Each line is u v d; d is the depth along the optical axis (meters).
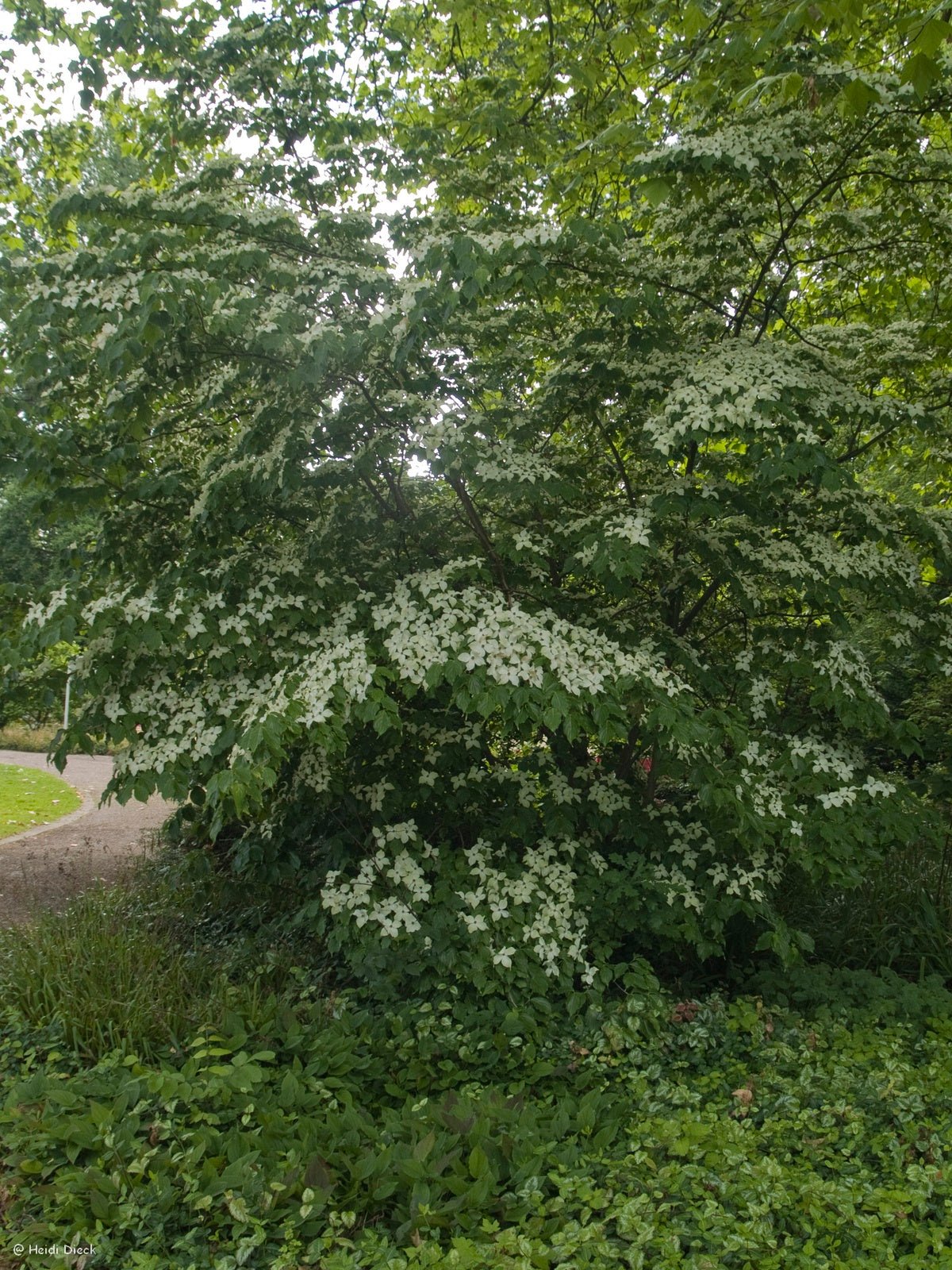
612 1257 2.47
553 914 4.04
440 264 3.47
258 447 4.04
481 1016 3.83
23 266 3.81
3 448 4.11
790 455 3.51
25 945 4.36
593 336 4.26
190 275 3.30
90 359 4.02
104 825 9.80
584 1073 3.58
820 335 5.25
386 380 4.00
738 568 4.33
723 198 4.32
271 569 4.02
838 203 4.91
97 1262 2.51
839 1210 2.63
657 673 3.83
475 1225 2.65
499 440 4.69
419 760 4.57
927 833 4.05
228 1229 2.68
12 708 4.19
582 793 4.63
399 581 4.02
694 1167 2.79
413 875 4.09
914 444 5.82
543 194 5.59
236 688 3.87
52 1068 3.44
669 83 5.46
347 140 4.95
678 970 4.76
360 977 4.26
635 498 4.78
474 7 5.99
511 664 3.47
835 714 4.65
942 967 4.73
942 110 4.46
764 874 4.29
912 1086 3.36
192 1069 3.27
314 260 3.87
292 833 4.60
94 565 4.55
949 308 5.42
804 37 4.20
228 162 4.25
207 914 5.68
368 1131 3.11
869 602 4.88
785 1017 4.03
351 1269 2.39
